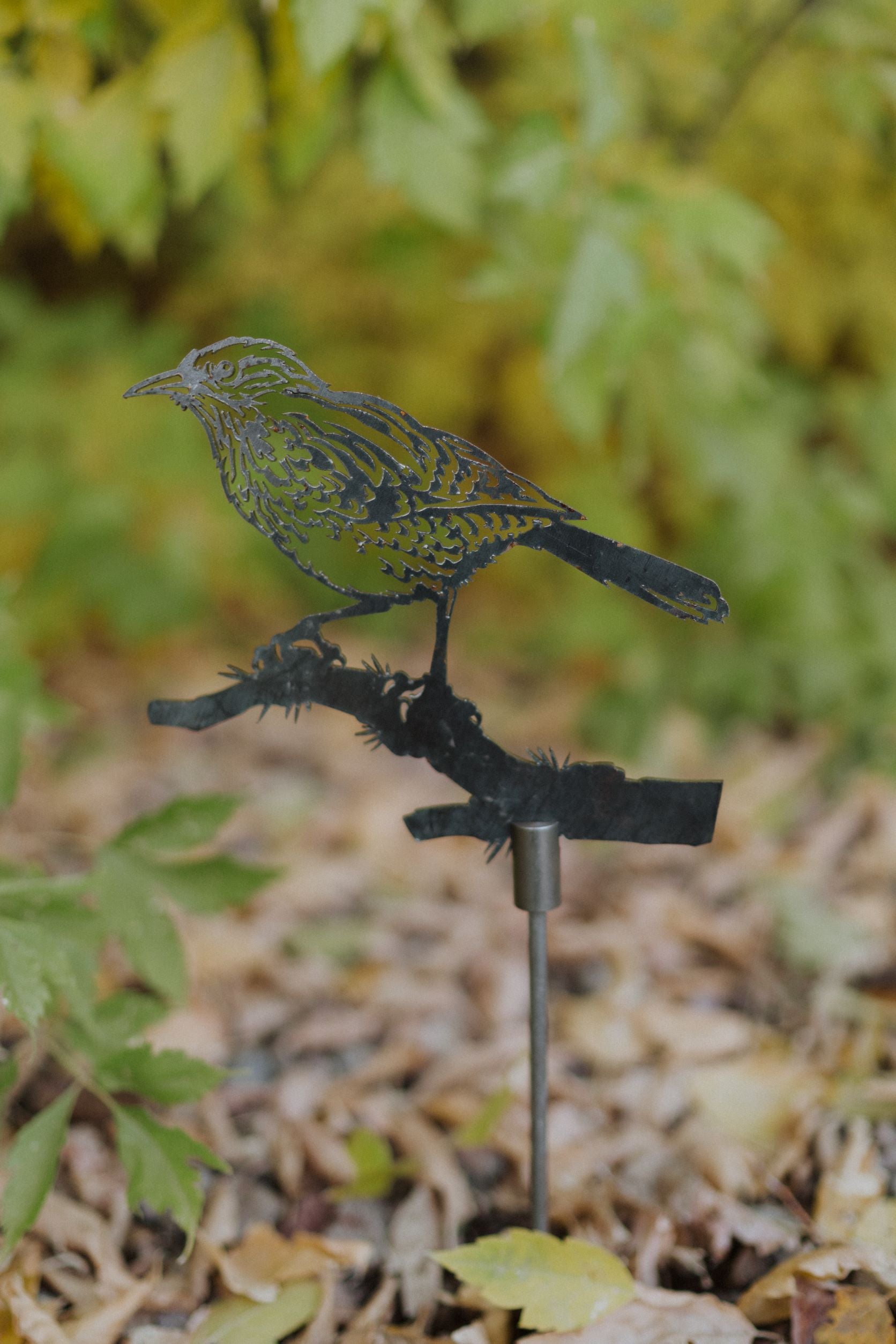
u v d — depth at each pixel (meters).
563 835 2.91
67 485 4.57
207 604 5.27
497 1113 3.04
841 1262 2.95
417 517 2.89
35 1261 2.97
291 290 5.10
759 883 3.27
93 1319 2.94
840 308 4.45
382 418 2.89
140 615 4.63
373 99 3.08
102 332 4.78
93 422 4.59
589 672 4.75
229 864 3.02
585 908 3.27
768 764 3.79
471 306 4.85
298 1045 3.13
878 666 4.02
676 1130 3.05
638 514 4.61
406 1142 3.05
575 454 4.91
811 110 3.63
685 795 2.90
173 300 5.29
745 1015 3.15
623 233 3.12
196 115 3.03
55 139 3.04
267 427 2.89
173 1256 2.98
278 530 2.90
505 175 3.10
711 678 4.13
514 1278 2.93
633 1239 2.99
